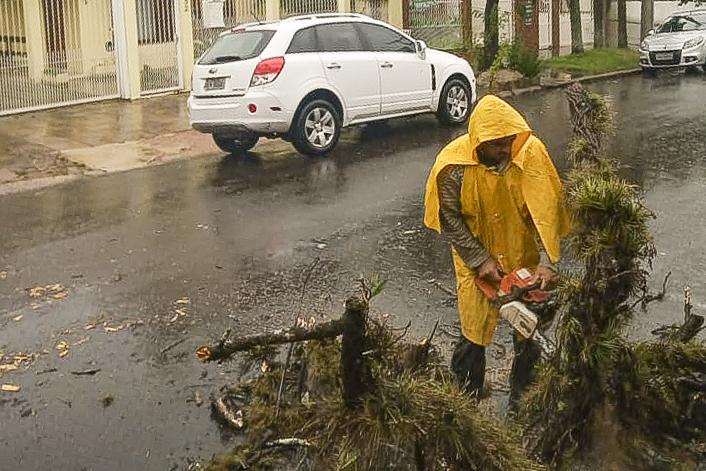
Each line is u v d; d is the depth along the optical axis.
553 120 14.35
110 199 9.91
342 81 12.05
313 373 4.11
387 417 2.97
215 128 11.79
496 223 4.18
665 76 21.78
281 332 2.96
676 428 3.87
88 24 16.61
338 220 8.62
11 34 16.02
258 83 11.39
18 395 5.12
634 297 4.64
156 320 6.20
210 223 8.68
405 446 2.97
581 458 3.68
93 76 16.80
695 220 8.05
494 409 4.50
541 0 25.98
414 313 6.08
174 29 17.67
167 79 17.75
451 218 4.15
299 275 7.03
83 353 5.68
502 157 4.03
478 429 3.09
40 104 16.16
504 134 3.91
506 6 25.16
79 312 6.39
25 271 7.37
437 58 13.59
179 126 14.48
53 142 13.41
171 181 10.73
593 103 4.68
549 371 3.77
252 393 4.75
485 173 4.08
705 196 8.93
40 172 11.52
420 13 22.81
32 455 4.49
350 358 2.99
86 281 7.07
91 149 12.87
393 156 11.71
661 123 13.55
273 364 4.76
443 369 4.41
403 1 22.53
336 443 3.11
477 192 4.12
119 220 8.95
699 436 3.87
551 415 3.70
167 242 8.08
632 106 15.71
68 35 16.41
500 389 4.80
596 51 25.09
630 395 3.73
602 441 3.70
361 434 2.98
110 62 17.00
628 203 3.58
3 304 6.59
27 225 8.90
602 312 3.63
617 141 11.98
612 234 3.56
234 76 11.49
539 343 4.36
